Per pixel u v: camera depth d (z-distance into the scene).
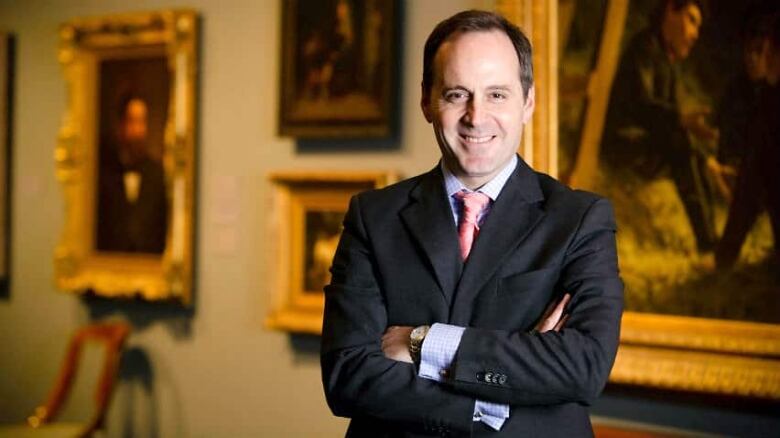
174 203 5.78
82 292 6.25
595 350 2.04
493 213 2.21
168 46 5.82
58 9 6.45
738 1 3.98
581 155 4.39
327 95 5.21
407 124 5.08
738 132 4.00
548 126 4.45
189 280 5.80
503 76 2.11
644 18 4.21
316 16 5.25
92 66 6.20
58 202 6.49
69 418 6.47
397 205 2.33
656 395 4.27
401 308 2.21
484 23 2.15
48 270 6.55
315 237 5.33
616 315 2.11
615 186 4.31
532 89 2.30
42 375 6.58
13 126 6.66
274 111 5.57
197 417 5.87
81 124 6.23
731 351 4.01
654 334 4.17
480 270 2.15
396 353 2.16
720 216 4.05
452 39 2.14
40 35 6.54
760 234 3.95
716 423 4.16
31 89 6.58
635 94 4.25
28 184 6.61
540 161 4.46
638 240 4.25
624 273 4.29
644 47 4.22
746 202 3.98
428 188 2.31
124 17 5.96
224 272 5.75
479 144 2.14
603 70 4.32
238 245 5.70
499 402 2.06
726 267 4.03
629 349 4.25
